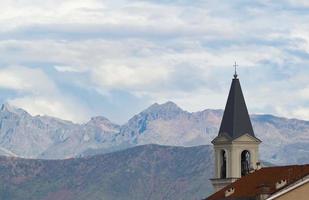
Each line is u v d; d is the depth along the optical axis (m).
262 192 182.12
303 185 169.75
